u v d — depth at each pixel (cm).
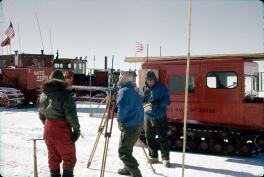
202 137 881
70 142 493
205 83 880
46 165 689
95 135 1093
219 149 859
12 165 686
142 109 569
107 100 620
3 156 764
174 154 857
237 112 841
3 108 1994
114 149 876
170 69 927
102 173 583
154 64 948
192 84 898
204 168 712
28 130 1158
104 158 584
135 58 996
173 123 932
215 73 871
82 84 2666
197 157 823
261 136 833
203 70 884
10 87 2116
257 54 852
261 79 935
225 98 855
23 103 2097
